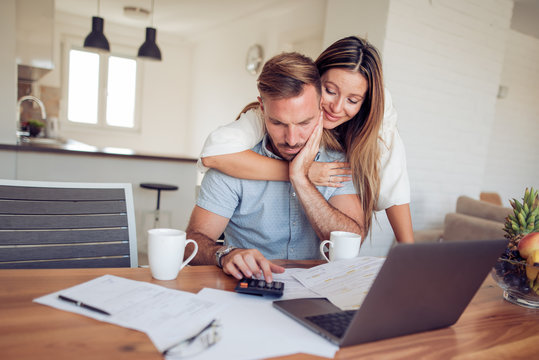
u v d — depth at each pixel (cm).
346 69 113
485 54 361
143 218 339
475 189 383
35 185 106
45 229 103
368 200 132
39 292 70
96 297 69
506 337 70
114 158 318
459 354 61
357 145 126
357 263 96
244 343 57
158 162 336
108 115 649
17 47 339
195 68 676
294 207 123
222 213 121
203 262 101
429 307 64
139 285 76
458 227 266
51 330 57
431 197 356
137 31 629
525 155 517
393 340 64
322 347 58
